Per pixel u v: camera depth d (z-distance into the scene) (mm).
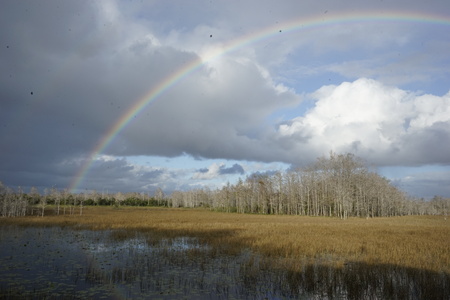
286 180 101312
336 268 15039
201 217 63938
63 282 12867
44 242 24844
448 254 17969
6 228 36594
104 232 32156
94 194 158375
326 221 54062
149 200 175250
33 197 99812
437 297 10820
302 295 11438
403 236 27594
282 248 20516
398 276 13727
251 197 109562
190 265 16297
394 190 104125
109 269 15320
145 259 17859
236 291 11898
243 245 22375
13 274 14164
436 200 160250
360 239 25047
